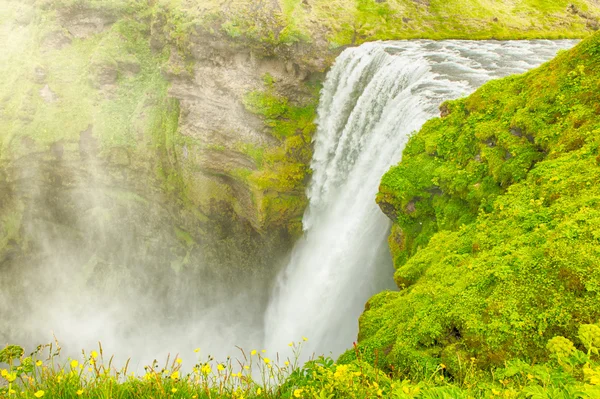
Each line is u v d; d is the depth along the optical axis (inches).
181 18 1494.8
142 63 1851.6
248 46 1374.3
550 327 335.0
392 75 1133.1
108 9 1877.5
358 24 1428.4
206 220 1561.3
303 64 1358.3
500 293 378.6
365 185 1035.9
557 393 190.9
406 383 257.4
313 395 244.2
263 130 1405.0
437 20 1514.5
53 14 1958.7
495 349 346.3
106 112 1790.1
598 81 537.0
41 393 211.8
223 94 1439.5
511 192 518.9
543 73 621.6
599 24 1615.4
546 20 1594.5
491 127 627.2
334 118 1349.7
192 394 247.6
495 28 1508.4
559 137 535.2
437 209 648.4
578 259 354.6
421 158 711.7
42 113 1815.9
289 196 1412.4
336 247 1109.1
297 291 1294.3
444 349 372.2
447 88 933.8
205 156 1455.5
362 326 501.0
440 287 435.8
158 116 1690.5
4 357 260.7
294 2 1418.6
